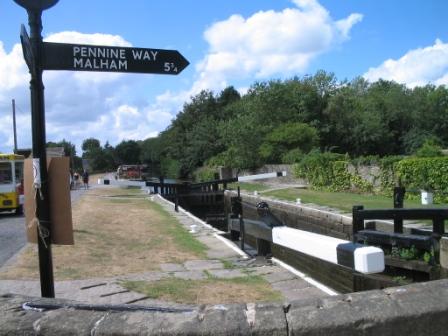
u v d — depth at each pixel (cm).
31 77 406
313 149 4678
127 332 270
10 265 1007
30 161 423
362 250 350
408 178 2433
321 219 1983
